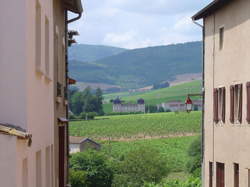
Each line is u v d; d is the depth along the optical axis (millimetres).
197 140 115500
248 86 27406
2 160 11883
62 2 26484
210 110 33281
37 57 16438
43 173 17453
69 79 30109
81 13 28172
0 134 11883
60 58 25844
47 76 17734
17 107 13398
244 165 28031
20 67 13398
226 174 30719
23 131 12930
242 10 28234
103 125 191500
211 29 32906
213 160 32875
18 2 13391
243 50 28156
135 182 115875
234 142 29453
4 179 11883
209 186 33438
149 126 184125
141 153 116438
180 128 177750
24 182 13820
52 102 20031
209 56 33312
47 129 18406
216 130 32344
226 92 30656
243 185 28141
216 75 32219
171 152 150500
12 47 13391
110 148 153000
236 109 29438
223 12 31000
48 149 19281
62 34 26797
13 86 13391
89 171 99125
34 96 14930
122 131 177500
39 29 16391
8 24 13383
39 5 16188
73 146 146500
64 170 26656
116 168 116188
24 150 12969
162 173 117500
